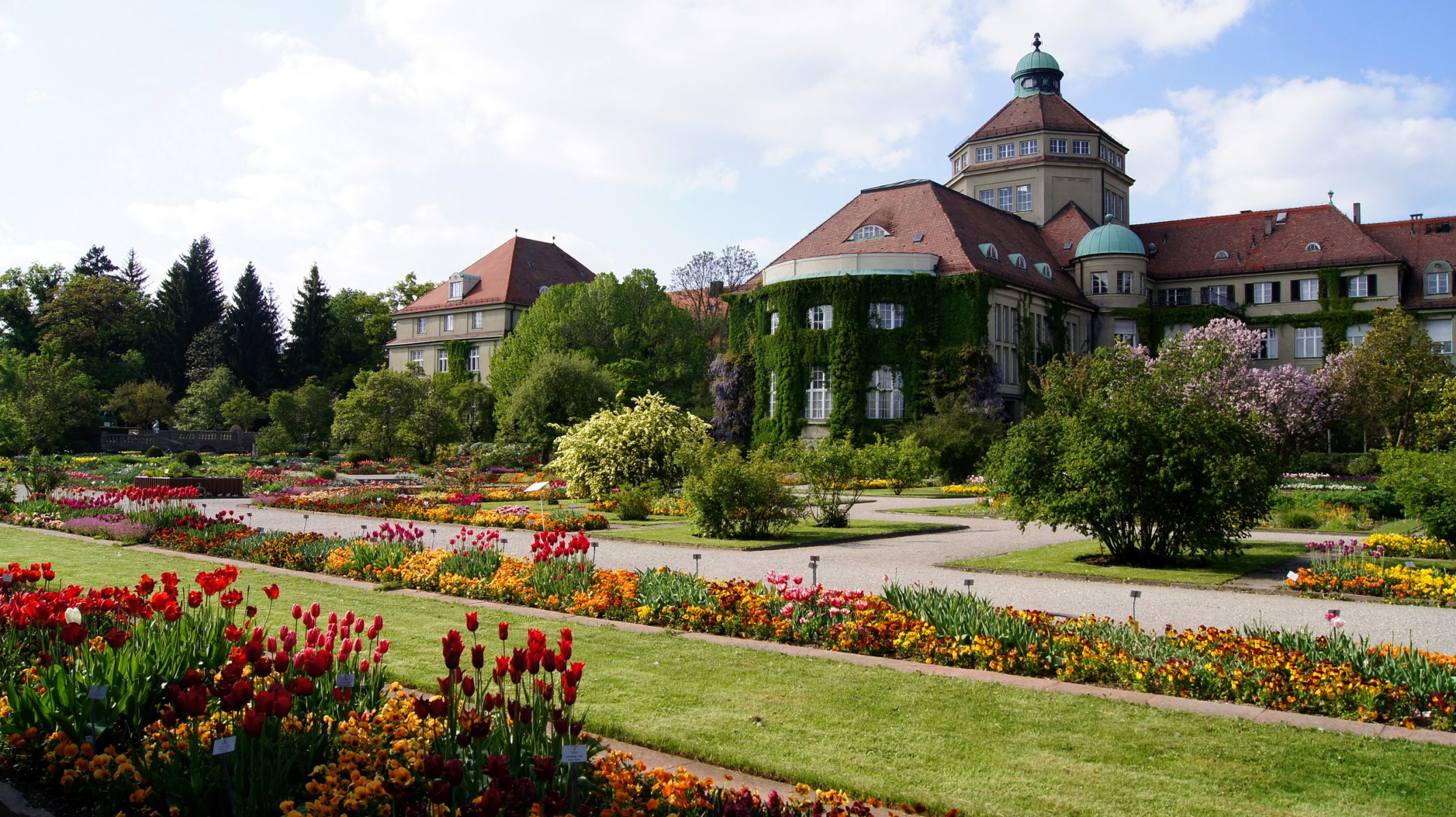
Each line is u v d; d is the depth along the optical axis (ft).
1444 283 225.15
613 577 41.22
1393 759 21.50
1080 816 18.56
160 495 88.28
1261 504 53.88
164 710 18.99
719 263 296.92
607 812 16.11
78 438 239.71
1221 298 236.02
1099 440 55.01
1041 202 246.47
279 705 16.62
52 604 25.82
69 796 18.78
